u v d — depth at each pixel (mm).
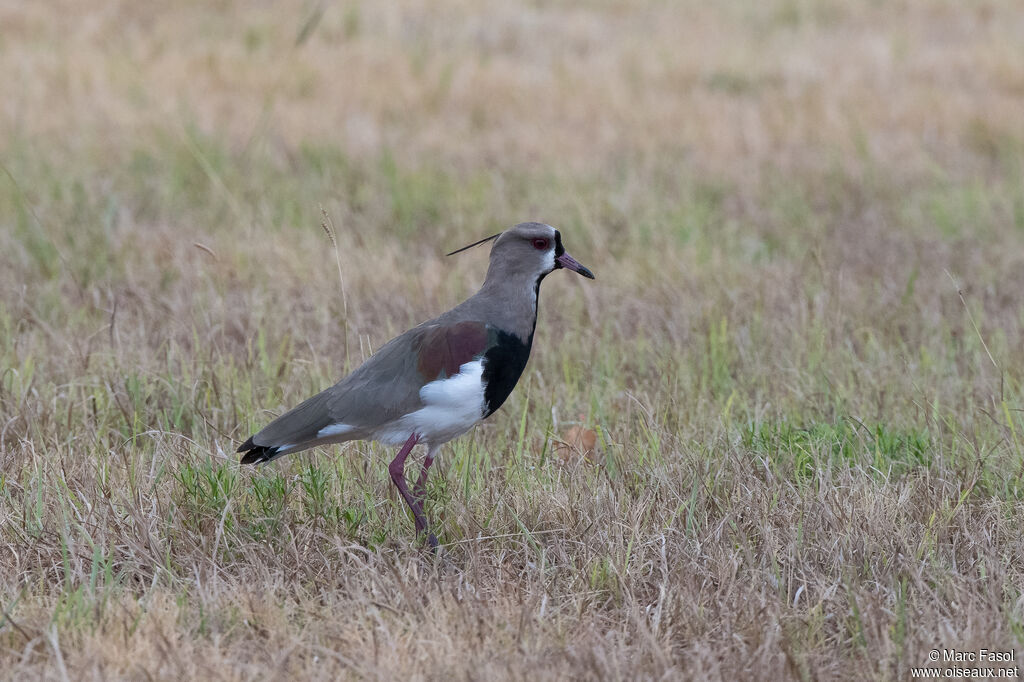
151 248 16172
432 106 24359
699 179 20188
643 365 12906
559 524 9445
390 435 9391
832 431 10922
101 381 11875
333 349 13188
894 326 13719
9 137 20594
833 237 17656
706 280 15398
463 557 9219
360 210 18531
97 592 8344
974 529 9273
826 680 7508
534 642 7781
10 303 14078
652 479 9953
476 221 18000
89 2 30750
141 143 20797
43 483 9664
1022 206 18469
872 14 33000
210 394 11664
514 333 9547
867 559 8836
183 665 7375
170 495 9594
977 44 29328
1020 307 14531
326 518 9398
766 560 8891
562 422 11500
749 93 25719
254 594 8250
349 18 29734
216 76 25281
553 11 32875
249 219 17250
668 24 32000
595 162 21031
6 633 7707
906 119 23391
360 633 7859
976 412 11461
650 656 7699
